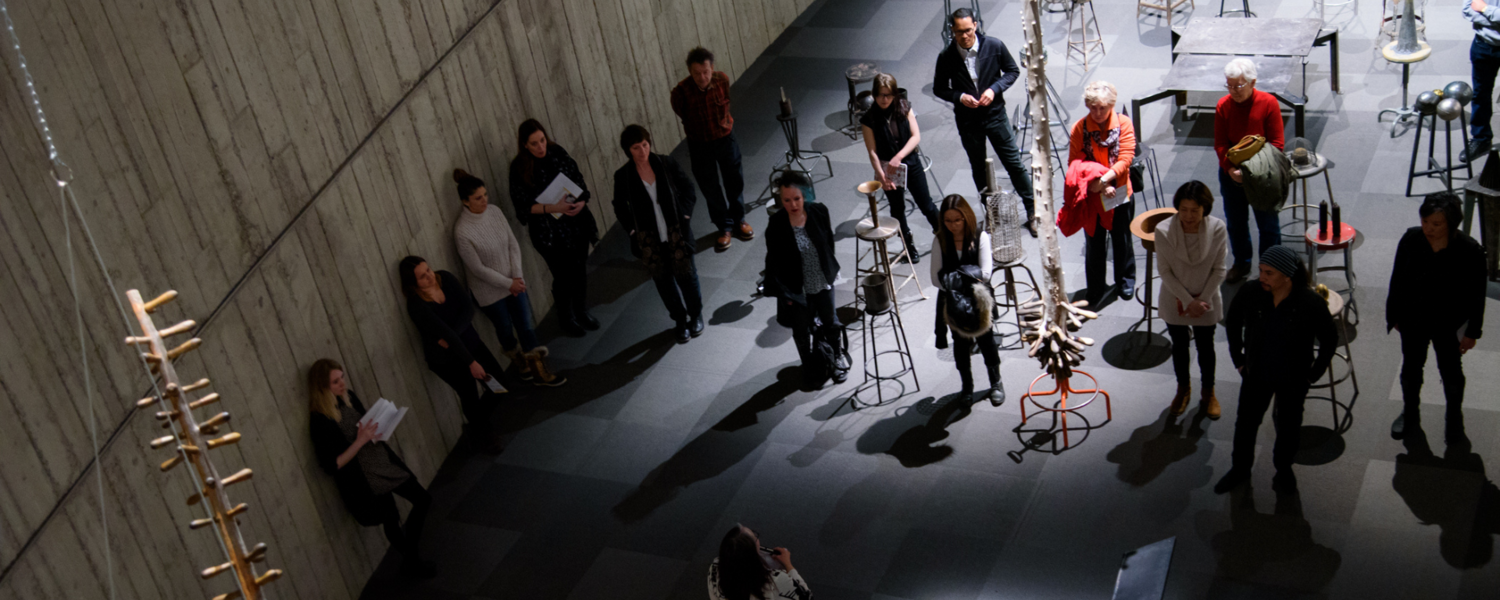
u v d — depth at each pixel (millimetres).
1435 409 5824
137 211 4594
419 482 6395
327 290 5750
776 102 10086
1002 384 6520
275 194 5402
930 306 7398
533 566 5973
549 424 6961
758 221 8594
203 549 4883
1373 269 6910
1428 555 5094
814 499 6059
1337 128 8367
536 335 7801
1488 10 7367
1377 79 8797
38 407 4117
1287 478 5484
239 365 5102
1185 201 5480
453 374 6480
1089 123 6734
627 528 6105
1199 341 5844
